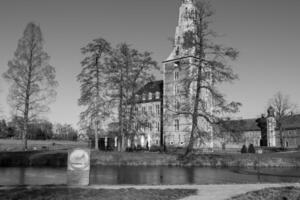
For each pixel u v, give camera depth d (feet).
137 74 184.85
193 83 151.74
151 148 239.09
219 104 142.31
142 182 95.40
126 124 184.03
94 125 178.19
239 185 74.95
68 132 521.24
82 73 178.81
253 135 397.39
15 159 150.10
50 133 400.88
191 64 149.89
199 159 152.56
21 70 160.86
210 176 111.96
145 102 323.57
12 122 162.91
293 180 100.89
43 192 57.47
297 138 362.94
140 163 151.02
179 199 54.08
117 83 182.50
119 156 154.71
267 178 106.93
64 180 97.71
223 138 142.92
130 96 185.37
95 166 145.48
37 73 163.32
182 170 131.95
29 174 113.80
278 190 61.72
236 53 140.36
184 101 152.97
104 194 56.08
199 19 147.74
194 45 147.13
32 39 164.04
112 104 180.86
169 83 286.66
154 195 56.54
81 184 71.51
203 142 148.56
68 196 53.83
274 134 379.14
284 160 160.97
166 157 154.40
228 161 155.33
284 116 328.49
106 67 180.96
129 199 52.54
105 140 234.58
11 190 60.44
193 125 148.66
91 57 179.83
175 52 288.30
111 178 104.73
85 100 176.55
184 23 258.16
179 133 271.28
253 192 59.88
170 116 154.40
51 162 149.38
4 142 271.08
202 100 147.43
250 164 157.17
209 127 147.95
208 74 144.87
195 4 148.87
